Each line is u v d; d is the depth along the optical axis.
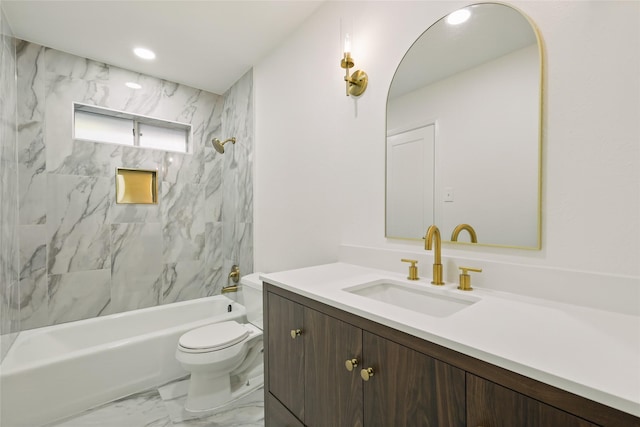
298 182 1.98
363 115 1.53
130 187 2.56
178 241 2.82
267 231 2.32
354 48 1.58
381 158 1.45
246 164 2.62
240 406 1.73
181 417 1.62
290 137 2.06
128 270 2.54
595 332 0.67
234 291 2.68
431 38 1.25
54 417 1.55
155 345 1.89
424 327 0.70
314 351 1.04
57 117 2.22
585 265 0.86
